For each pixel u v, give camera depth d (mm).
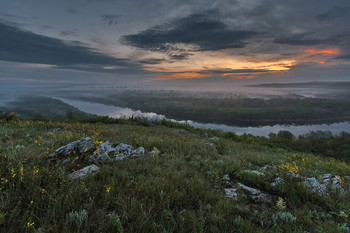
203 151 7449
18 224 2209
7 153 3973
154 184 3551
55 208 2512
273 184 4395
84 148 5238
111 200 2916
